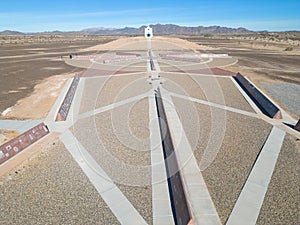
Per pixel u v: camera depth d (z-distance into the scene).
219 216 5.61
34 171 7.36
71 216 5.61
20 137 8.72
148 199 6.21
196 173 7.28
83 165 7.71
